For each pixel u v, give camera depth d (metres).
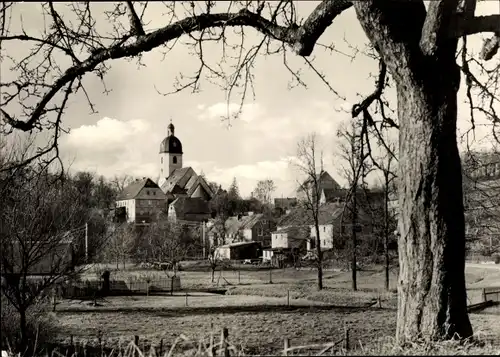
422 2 7.86
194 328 26.53
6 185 10.54
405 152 7.79
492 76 9.70
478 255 58.81
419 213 7.61
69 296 40.66
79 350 18.25
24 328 13.80
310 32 8.25
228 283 56.22
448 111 7.57
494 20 7.18
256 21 8.86
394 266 43.22
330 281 53.94
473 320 24.22
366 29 7.73
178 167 165.75
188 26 8.72
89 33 9.11
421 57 7.46
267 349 20.11
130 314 32.22
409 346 7.27
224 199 137.62
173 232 90.62
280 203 148.75
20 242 13.59
